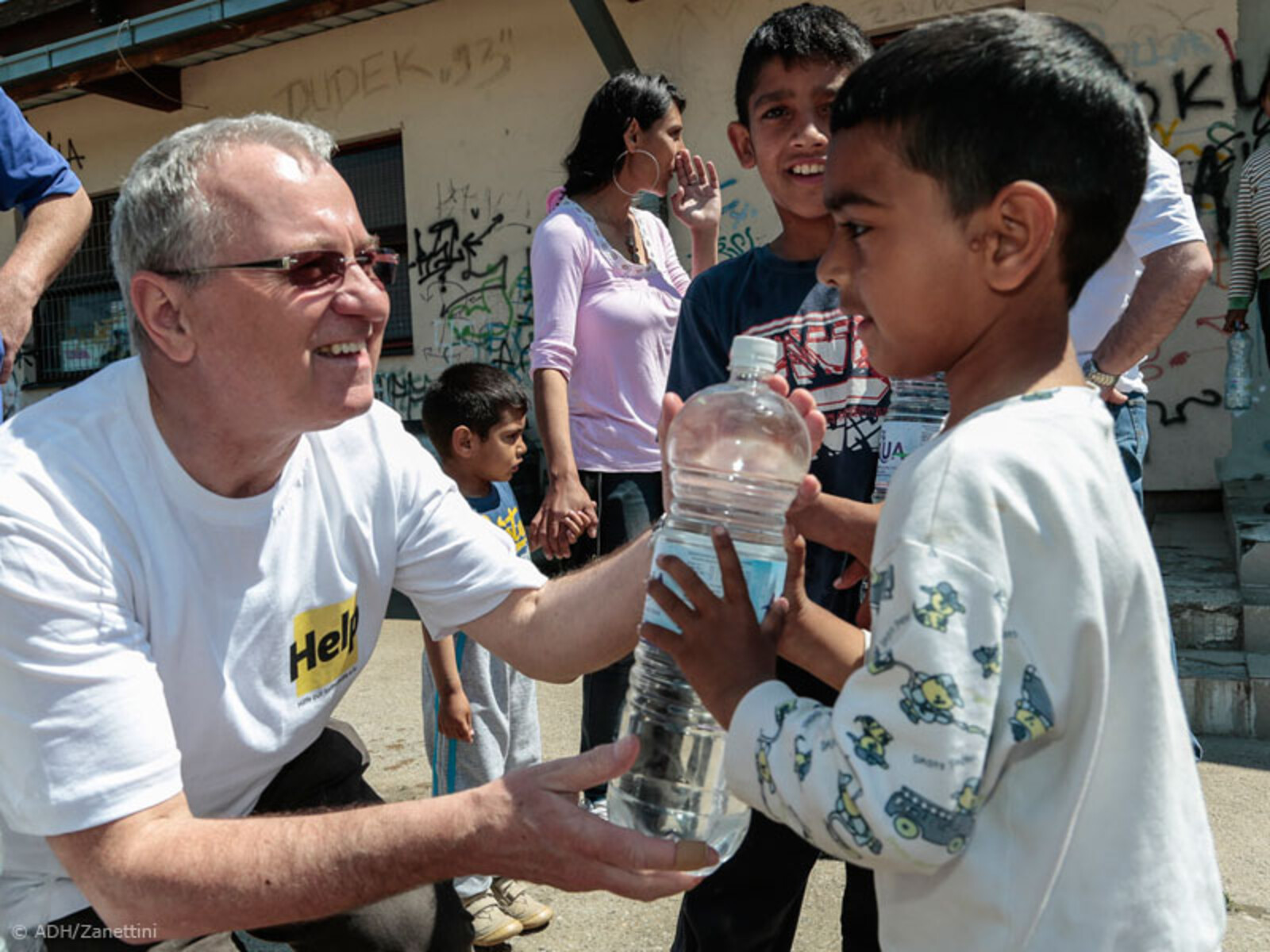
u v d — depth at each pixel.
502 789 1.34
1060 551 1.02
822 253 1.97
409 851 1.33
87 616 1.46
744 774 1.13
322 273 1.52
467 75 8.01
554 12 7.63
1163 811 1.08
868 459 1.93
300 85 8.70
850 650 1.37
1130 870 1.07
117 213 1.55
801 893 1.91
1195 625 4.33
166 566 1.58
